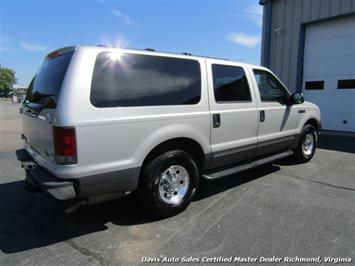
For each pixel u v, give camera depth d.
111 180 3.02
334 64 10.44
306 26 11.09
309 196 4.19
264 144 4.82
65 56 3.06
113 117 2.96
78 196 2.89
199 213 3.67
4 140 9.55
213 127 3.90
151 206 3.40
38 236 3.18
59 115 2.74
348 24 9.93
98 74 2.92
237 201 4.03
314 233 3.14
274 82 5.06
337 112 10.52
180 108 3.52
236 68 4.34
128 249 2.89
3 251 2.89
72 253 2.84
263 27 12.39
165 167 3.45
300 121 5.65
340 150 7.29
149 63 3.33
